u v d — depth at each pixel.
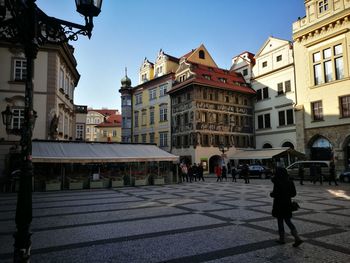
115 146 27.78
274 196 7.00
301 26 35.25
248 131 45.19
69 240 7.46
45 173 23.80
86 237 7.75
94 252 6.45
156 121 49.41
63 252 6.46
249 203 13.55
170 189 21.45
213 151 40.91
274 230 8.28
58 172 24.84
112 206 13.16
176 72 45.62
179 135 43.31
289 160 36.97
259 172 34.66
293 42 36.75
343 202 13.65
